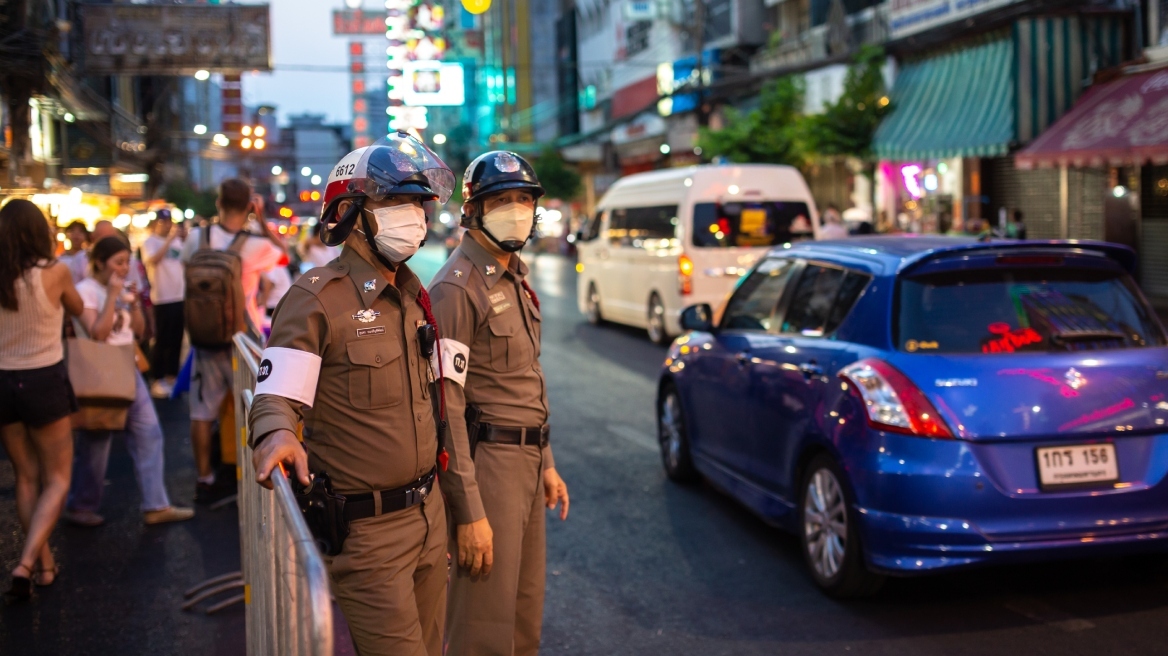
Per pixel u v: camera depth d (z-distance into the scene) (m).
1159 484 4.51
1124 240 17.30
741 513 6.52
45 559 5.26
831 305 5.46
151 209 20.20
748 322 6.38
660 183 15.55
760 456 5.79
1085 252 5.10
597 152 45.97
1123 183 17.30
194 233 6.99
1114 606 4.76
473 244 3.56
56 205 13.91
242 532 4.53
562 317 19.59
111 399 5.96
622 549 5.86
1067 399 4.51
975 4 19.62
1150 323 5.06
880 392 4.66
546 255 46.56
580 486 7.25
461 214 3.52
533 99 67.38
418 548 2.86
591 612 4.92
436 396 3.07
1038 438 4.46
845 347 5.10
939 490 4.41
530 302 3.64
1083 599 4.86
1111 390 4.56
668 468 7.39
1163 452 4.56
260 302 8.06
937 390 4.54
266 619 2.92
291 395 2.60
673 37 36.72
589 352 14.57
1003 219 18.83
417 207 2.75
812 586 5.18
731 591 5.14
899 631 4.55
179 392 7.23
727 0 32.16
